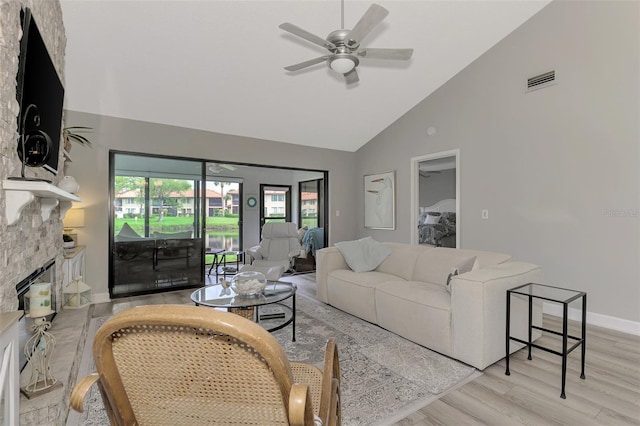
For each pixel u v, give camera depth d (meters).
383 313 2.90
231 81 3.86
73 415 1.72
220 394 0.64
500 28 3.74
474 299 2.18
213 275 5.65
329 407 0.93
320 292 3.79
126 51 3.19
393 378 2.08
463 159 4.34
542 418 1.68
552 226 3.45
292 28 2.21
